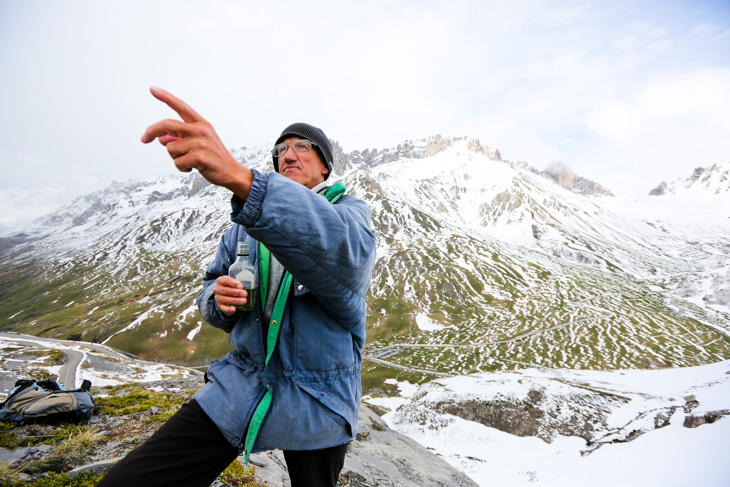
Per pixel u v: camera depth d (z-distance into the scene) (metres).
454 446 33.03
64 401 6.20
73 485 4.09
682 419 30.92
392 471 6.77
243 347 1.77
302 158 2.06
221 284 1.66
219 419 1.61
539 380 44.06
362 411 10.03
